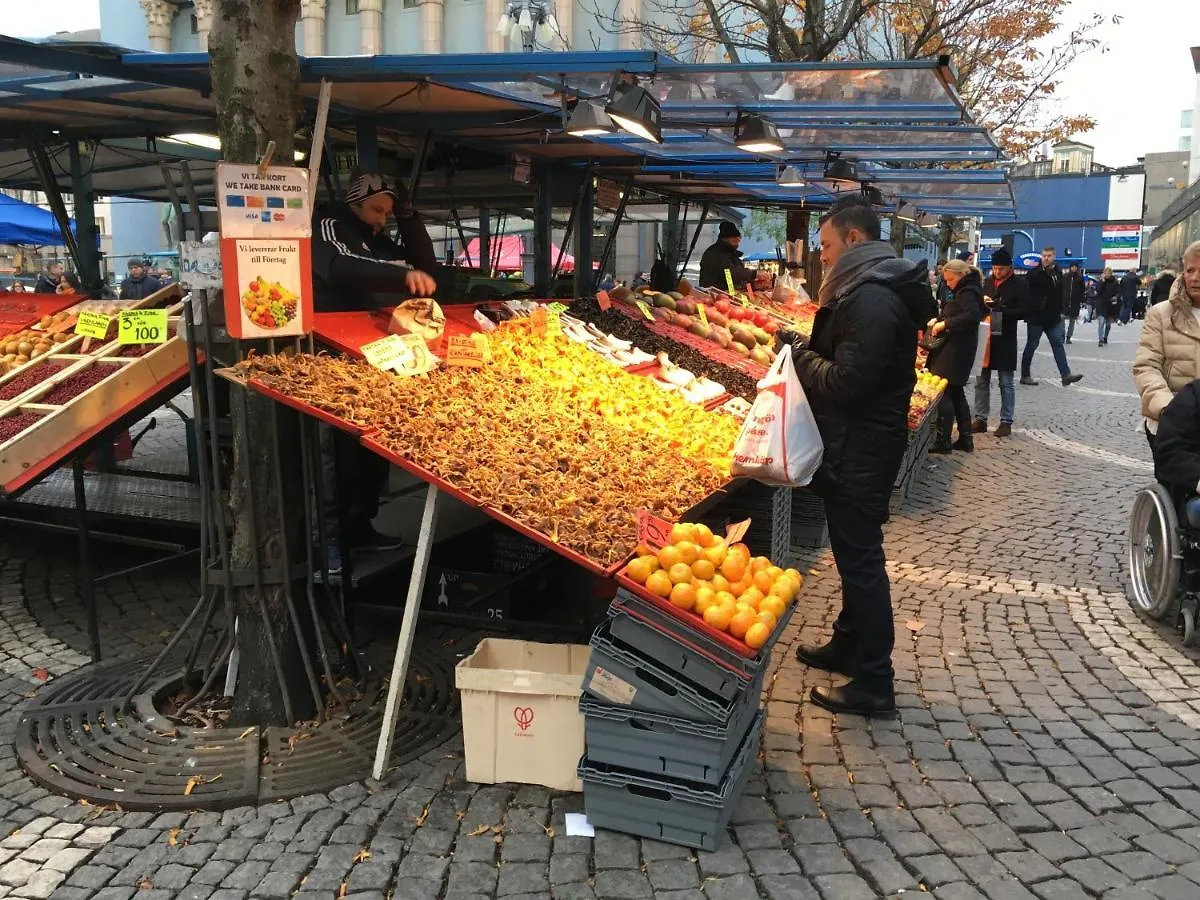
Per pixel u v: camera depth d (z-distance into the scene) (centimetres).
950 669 458
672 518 361
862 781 354
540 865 298
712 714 296
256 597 380
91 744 369
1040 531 701
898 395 386
